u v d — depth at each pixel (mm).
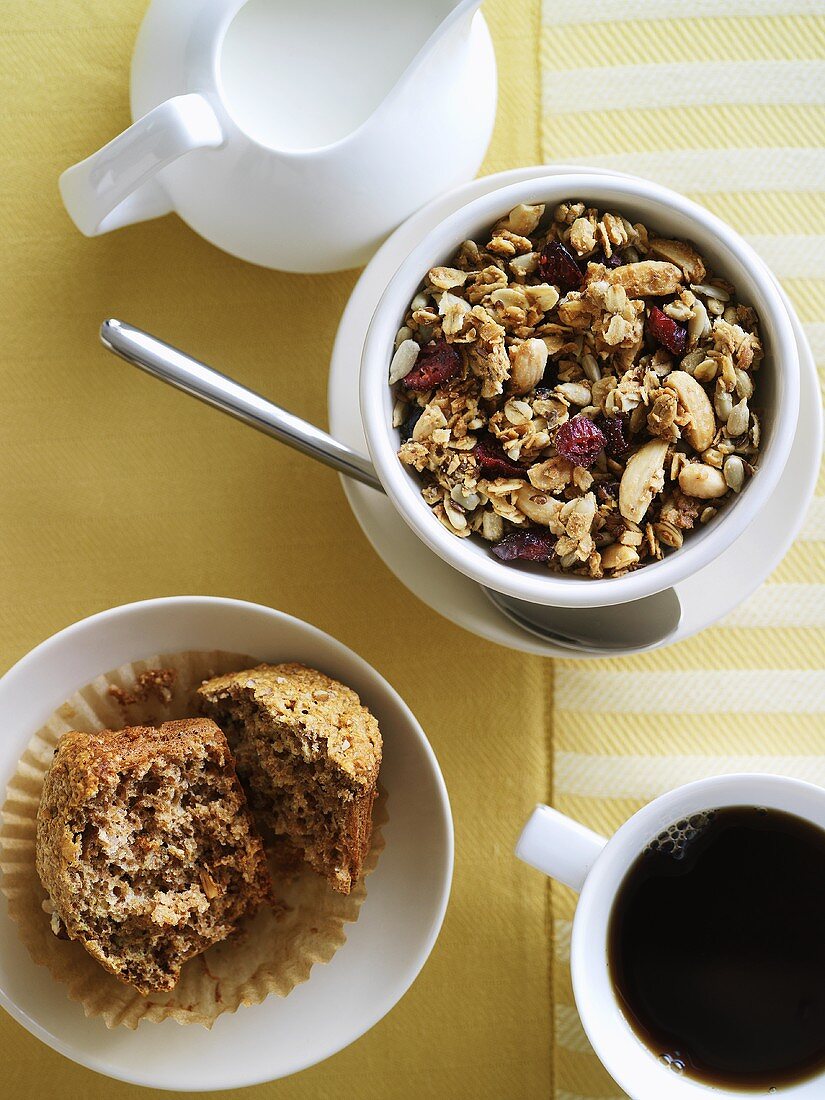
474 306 463
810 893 510
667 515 457
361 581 544
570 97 538
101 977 508
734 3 537
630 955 515
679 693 541
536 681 542
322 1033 509
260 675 496
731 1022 514
